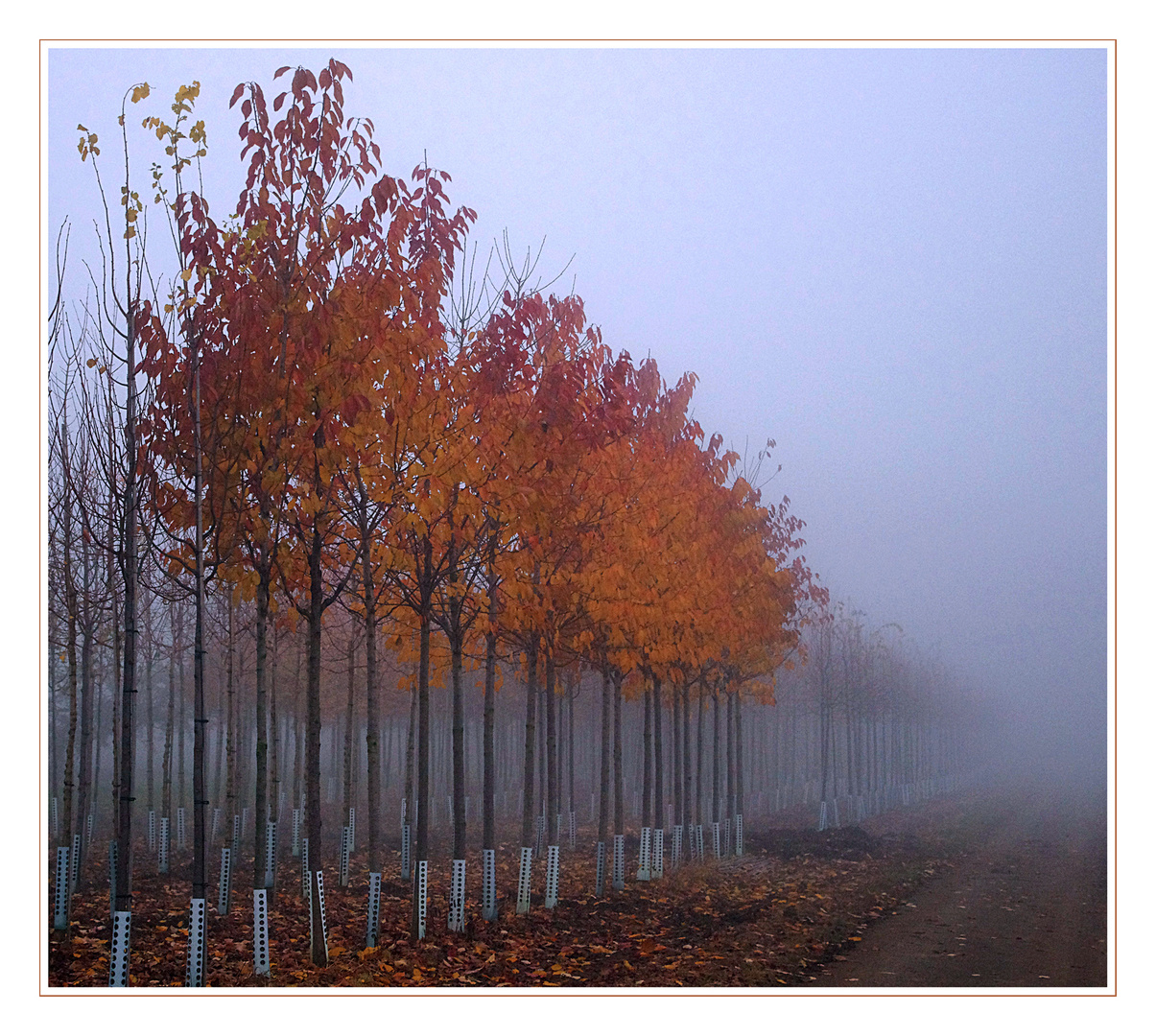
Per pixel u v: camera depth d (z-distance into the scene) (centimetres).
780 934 1139
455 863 1170
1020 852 2228
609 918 1259
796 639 2078
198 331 876
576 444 1165
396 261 959
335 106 922
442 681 1316
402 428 956
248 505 914
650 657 1465
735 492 1727
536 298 1174
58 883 1121
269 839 1480
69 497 1152
